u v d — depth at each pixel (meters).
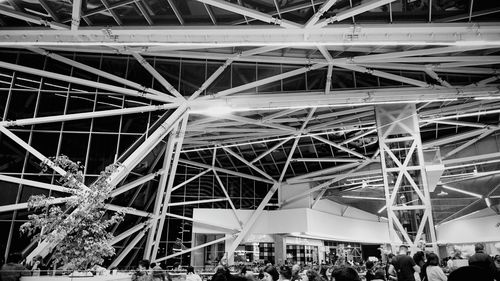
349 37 17.89
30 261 17.64
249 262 36.81
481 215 45.47
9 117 22.69
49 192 21.69
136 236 26.55
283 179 45.31
